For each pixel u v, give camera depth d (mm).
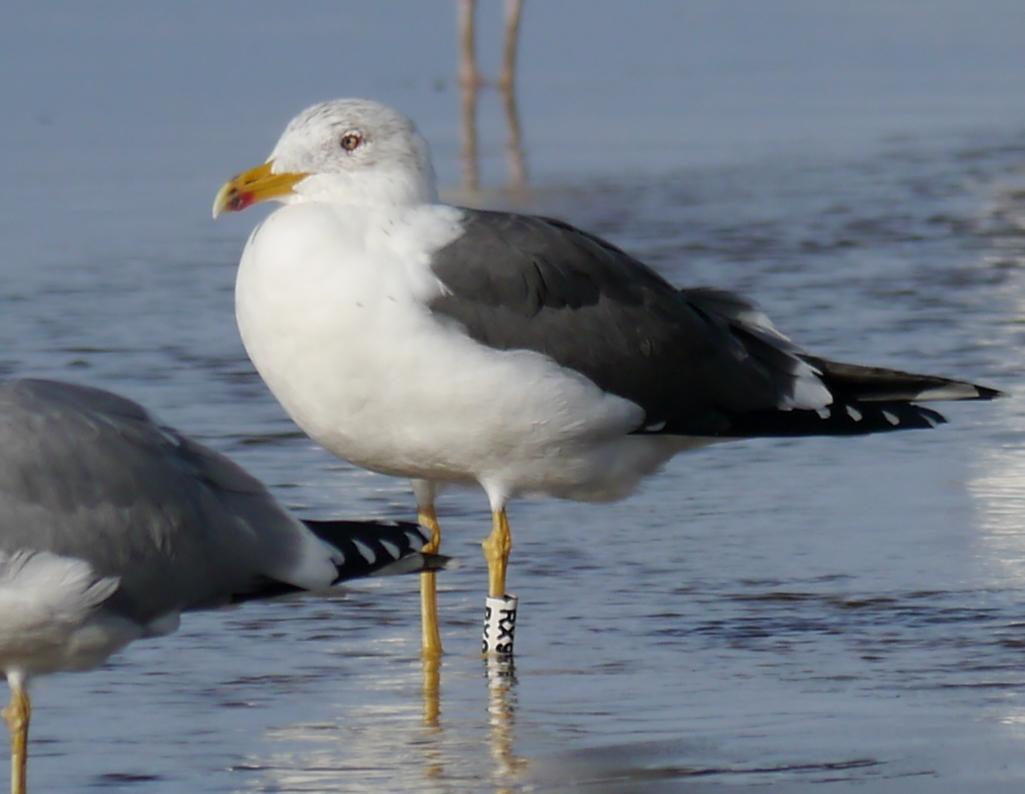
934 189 28797
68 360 19984
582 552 14703
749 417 13852
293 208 12969
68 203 28094
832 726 11242
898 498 15781
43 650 10703
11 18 43750
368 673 12516
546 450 13109
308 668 12578
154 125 34062
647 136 34312
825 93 38562
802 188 29141
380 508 15625
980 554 14406
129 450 10758
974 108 36375
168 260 24750
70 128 33812
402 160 13133
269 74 39281
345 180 13070
